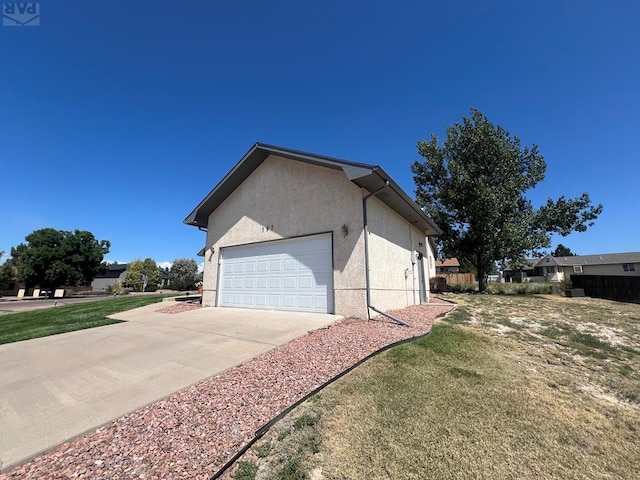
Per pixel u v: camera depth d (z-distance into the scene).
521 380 4.30
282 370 4.10
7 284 33.50
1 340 6.06
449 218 21.23
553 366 5.19
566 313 9.88
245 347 5.09
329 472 2.32
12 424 2.73
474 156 20.27
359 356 4.75
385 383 3.95
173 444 2.49
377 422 3.02
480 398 3.62
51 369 4.22
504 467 2.42
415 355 5.07
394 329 6.45
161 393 3.38
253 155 9.84
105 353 4.98
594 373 4.93
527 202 21.09
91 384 3.66
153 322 7.83
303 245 8.74
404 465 2.41
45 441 2.46
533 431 2.96
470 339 6.37
